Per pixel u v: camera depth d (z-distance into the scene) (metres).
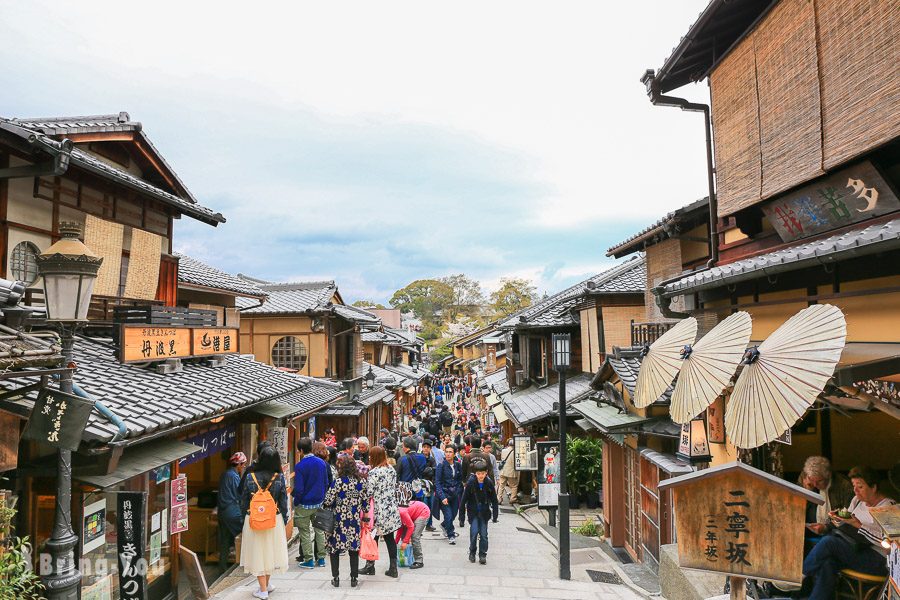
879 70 5.00
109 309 8.98
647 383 4.98
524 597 7.29
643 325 12.16
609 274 17.89
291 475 13.33
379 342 34.22
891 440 8.37
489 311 93.12
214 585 8.26
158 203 10.48
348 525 7.57
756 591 5.24
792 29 6.25
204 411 7.24
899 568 3.80
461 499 10.28
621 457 11.61
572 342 19.53
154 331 8.42
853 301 5.49
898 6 4.78
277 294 22.25
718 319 8.38
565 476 8.98
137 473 6.03
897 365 3.91
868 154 5.21
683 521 3.85
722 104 7.95
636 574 9.20
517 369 24.31
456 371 71.25
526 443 16.08
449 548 10.65
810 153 5.98
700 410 4.08
